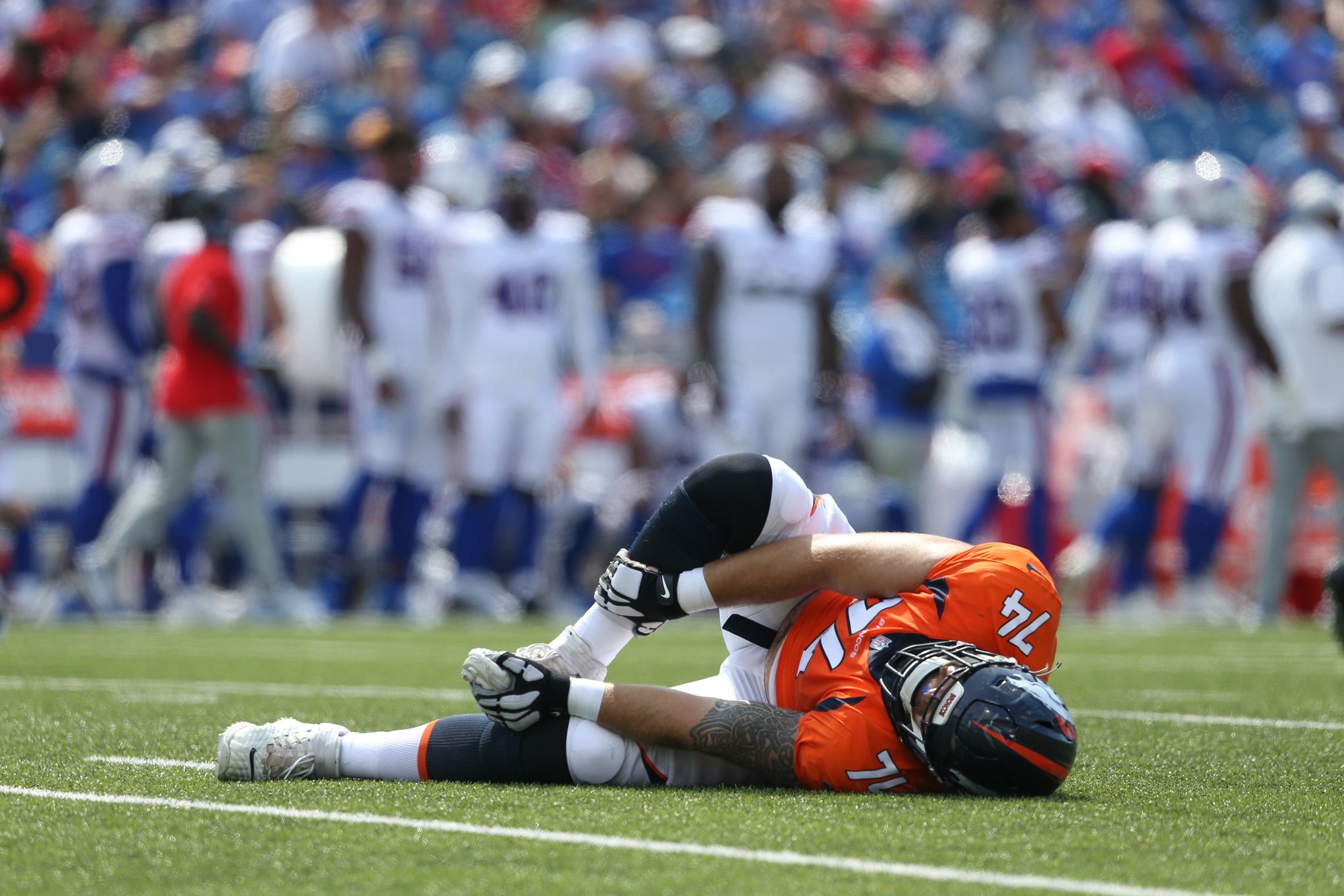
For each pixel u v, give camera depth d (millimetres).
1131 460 36969
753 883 8078
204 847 9000
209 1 58312
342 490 39469
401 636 29094
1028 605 10773
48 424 38219
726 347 35438
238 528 33312
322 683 19844
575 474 39969
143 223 38188
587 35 57656
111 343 34719
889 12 63562
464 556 35938
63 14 54438
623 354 44000
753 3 63219
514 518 36438
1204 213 35062
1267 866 8781
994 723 10156
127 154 35344
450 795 10617
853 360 42250
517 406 35688
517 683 10930
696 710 10867
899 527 39375
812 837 9203
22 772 11867
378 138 40688
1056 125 58719
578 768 11008
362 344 34250
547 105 54375
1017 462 37875
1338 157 54531
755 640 11477
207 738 14023
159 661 23031
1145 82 62344
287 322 37906
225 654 24719
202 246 32844
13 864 8633
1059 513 41688
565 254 36156
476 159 45406
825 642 10977
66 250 34688
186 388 32344
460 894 7902
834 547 10992
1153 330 36031
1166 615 38875
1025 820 9812
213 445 32594
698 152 53438
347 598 36000
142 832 9406
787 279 35500
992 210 37688
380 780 11328
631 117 52031
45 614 34938
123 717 15625
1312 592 40125
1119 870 8547
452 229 35406
